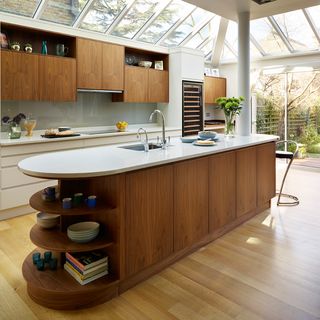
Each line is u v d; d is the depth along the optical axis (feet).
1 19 13.08
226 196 10.90
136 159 8.21
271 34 21.22
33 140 13.05
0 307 6.97
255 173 12.56
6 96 13.19
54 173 6.71
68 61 15.11
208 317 6.62
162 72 20.18
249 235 10.96
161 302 7.16
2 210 12.46
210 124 24.84
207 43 23.62
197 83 21.50
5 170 12.34
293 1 13.39
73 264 7.45
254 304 7.04
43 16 15.06
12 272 8.45
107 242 7.33
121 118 19.49
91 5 15.60
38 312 6.82
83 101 17.43
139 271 7.86
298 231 11.31
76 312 6.83
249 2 13.44
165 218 8.46
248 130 15.49
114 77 17.16
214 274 8.35
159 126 21.61
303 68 21.61
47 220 8.13
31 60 13.84
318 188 17.42
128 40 18.45
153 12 18.12
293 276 8.21
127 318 6.62
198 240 9.75
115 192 7.29
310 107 22.06
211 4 13.74
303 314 6.68
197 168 9.49
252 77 24.21
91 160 8.07
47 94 14.47
